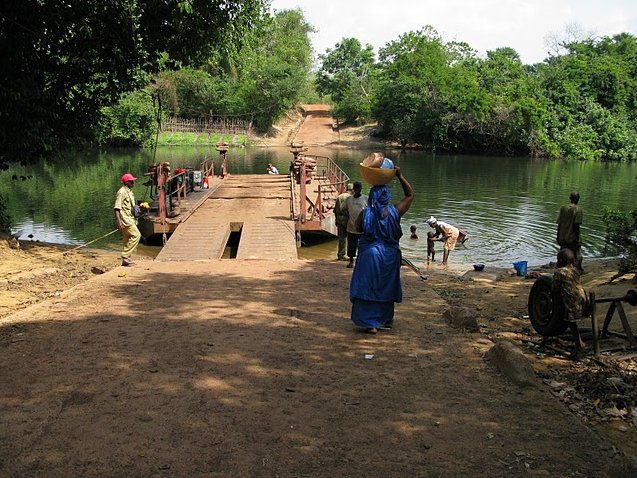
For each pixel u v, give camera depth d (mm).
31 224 18422
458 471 3568
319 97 95125
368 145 63594
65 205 22359
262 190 22297
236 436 3955
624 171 40188
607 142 53312
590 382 5227
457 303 8820
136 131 51156
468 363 5445
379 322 6297
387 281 6270
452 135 57031
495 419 4293
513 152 55219
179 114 66438
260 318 6836
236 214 16938
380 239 6266
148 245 15625
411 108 57656
